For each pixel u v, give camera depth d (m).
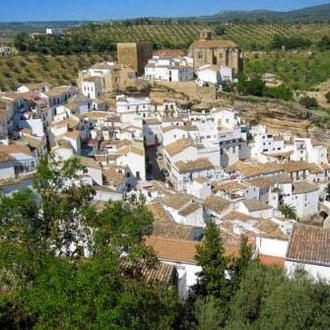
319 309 36.47
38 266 33.38
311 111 178.38
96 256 33.69
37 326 31.25
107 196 93.38
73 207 38.25
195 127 135.12
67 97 171.12
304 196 110.62
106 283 30.62
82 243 41.19
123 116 151.12
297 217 109.75
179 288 46.81
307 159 133.12
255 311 39.47
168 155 126.25
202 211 84.38
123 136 141.62
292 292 36.88
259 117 165.12
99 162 119.62
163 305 35.62
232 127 136.00
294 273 42.09
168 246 53.66
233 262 46.28
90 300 30.19
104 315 29.50
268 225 75.38
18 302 35.41
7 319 36.47
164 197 92.50
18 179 74.94
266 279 40.94
